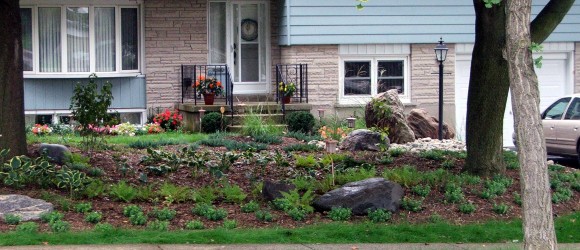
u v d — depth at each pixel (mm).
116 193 11180
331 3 21984
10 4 12586
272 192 11273
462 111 23281
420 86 22781
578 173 14203
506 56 7516
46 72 21297
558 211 11672
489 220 10914
